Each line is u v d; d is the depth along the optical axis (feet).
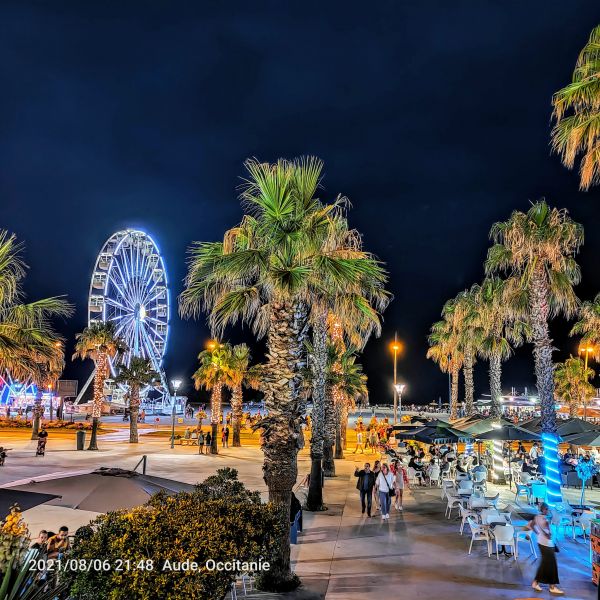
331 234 34.58
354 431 194.80
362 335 42.01
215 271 33.99
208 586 22.58
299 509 46.73
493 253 70.85
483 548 41.75
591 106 34.50
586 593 31.99
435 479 76.69
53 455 99.30
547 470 60.08
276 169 34.73
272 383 33.94
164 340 190.90
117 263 185.57
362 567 36.45
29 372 44.62
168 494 29.58
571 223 62.39
